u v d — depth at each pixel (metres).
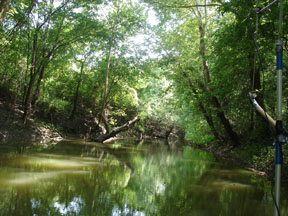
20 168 6.65
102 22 15.75
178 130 35.22
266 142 10.65
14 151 9.10
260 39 7.23
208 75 13.70
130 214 4.11
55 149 10.90
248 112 12.48
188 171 8.45
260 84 10.91
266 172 8.34
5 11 6.68
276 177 2.18
